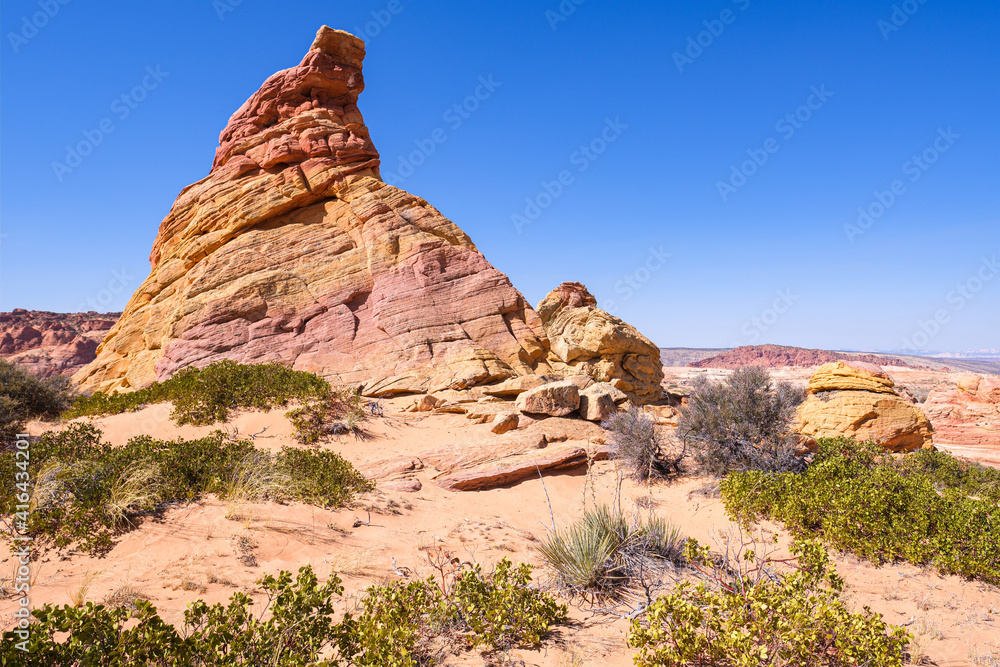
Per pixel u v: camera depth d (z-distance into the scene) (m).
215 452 9.80
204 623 4.82
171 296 23.27
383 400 17.45
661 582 6.31
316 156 23.50
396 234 22.00
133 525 7.07
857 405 17.77
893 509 8.18
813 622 4.39
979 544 6.97
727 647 4.23
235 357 19.45
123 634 3.85
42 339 89.81
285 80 24.72
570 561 6.49
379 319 20.23
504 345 20.64
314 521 8.16
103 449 9.63
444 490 10.82
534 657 4.79
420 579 6.50
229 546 6.81
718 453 11.45
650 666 4.37
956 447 28.16
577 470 12.03
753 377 12.09
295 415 13.03
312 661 4.24
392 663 4.19
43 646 3.55
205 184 24.45
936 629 5.55
